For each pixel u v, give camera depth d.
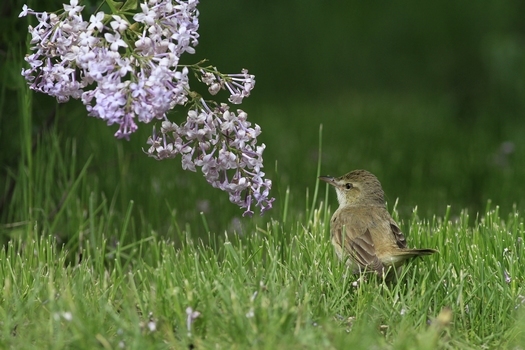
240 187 7.86
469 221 14.55
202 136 7.75
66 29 7.30
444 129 21.02
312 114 23.27
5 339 7.02
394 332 7.55
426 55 26.89
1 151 12.04
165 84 7.18
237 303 7.45
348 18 28.22
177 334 7.35
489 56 21.81
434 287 8.54
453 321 7.96
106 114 6.80
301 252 9.66
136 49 7.15
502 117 20.73
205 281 8.27
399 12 27.62
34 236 11.08
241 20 28.08
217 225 13.41
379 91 27.20
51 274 8.27
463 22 25.94
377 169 17.02
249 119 22.59
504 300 8.23
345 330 7.59
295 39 28.03
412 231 10.77
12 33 10.91
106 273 9.30
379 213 10.45
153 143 7.75
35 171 11.56
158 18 7.38
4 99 11.60
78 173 12.80
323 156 18.25
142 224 12.22
